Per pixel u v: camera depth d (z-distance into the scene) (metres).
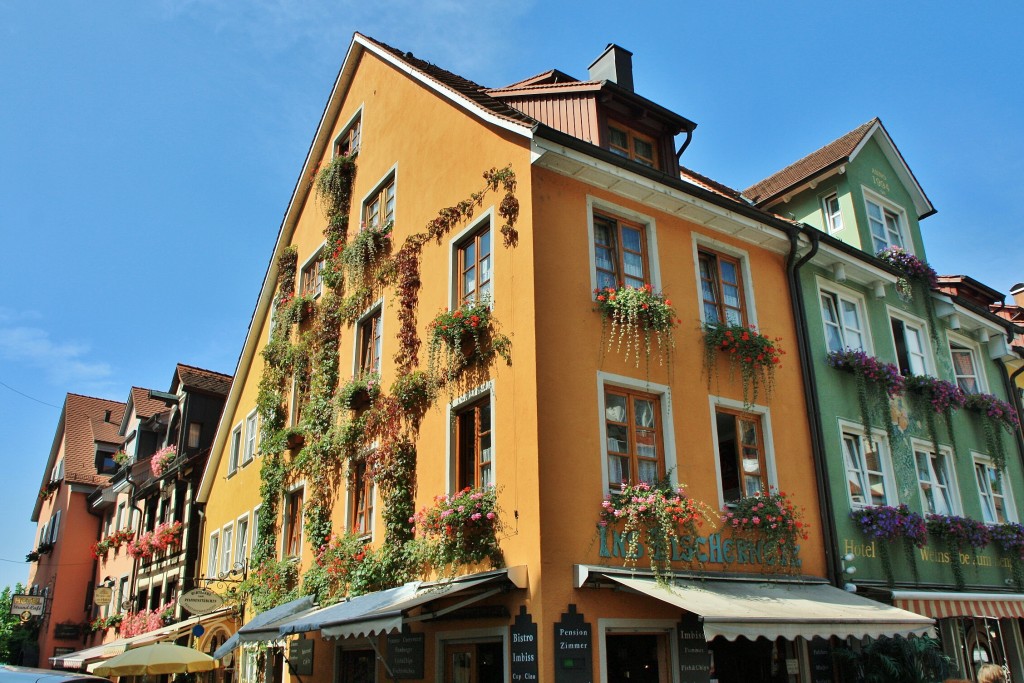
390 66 16.31
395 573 11.81
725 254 13.09
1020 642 15.41
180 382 27.25
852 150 16.84
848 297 15.02
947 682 10.32
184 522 24.34
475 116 12.52
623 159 11.32
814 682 11.07
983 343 18.23
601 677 9.05
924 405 15.44
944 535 14.13
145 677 22.69
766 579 10.83
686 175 16.53
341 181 17.53
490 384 10.69
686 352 11.58
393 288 14.11
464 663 10.23
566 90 13.06
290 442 16.64
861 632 9.59
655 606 9.80
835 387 13.68
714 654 10.48
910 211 18.20
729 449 11.73
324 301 16.92
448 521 10.47
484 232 11.91
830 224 17.06
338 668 13.25
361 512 13.77
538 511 9.24
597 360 10.51
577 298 10.66
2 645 36.09
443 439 11.52
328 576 13.80
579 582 9.12
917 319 16.36
